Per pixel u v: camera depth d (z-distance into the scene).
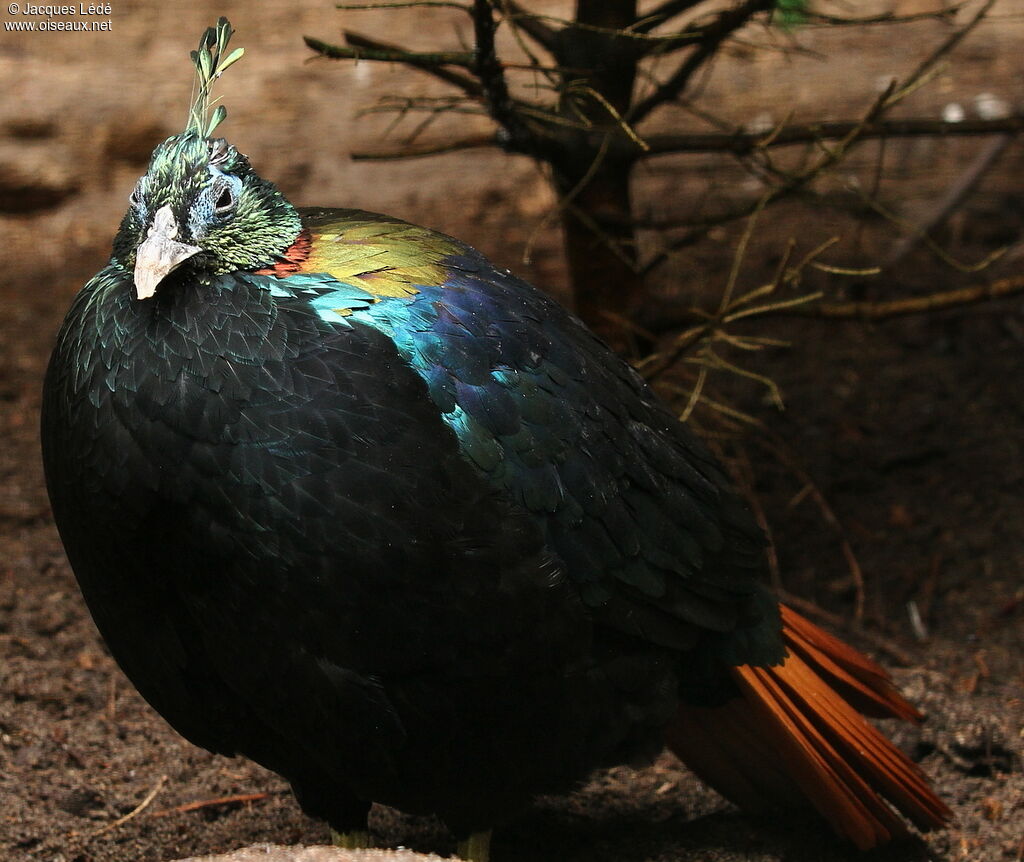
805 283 12.10
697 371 10.95
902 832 6.50
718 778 6.74
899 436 10.42
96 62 16.02
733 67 15.20
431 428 5.19
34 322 12.60
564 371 5.65
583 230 8.88
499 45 14.90
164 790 7.15
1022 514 9.61
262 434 4.98
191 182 5.17
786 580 9.30
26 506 9.86
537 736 5.64
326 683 5.25
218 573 5.12
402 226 5.83
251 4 17.20
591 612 5.61
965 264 12.30
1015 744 7.34
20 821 6.71
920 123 8.41
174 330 5.05
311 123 15.15
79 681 8.04
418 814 6.00
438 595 5.18
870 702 6.64
